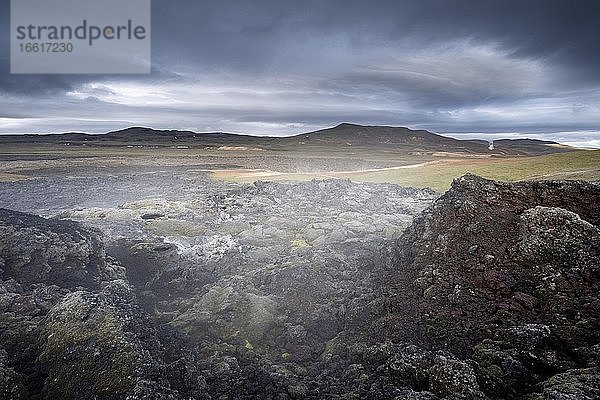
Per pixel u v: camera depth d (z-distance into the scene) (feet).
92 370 29.25
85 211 94.79
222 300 51.16
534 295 37.45
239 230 86.17
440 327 36.81
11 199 127.03
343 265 59.52
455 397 27.17
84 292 38.34
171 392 28.63
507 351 30.94
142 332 35.09
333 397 30.68
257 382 33.45
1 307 39.17
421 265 47.44
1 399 27.76
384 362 35.14
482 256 43.62
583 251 38.93
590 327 31.30
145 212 95.66
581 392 23.85
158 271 61.72
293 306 49.44
